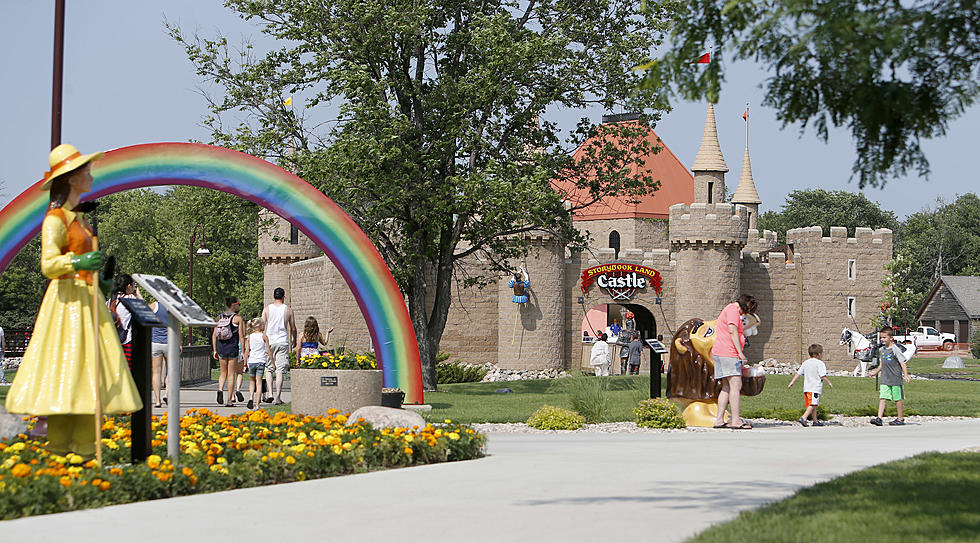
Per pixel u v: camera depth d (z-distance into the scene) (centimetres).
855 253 5900
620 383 3222
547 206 2905
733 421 1789
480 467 1132
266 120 3041
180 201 8162
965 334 10375
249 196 1983
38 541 679
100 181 1845
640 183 3244
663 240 7200
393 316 2092
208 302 8244
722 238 5444
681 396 1877
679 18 801
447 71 3105
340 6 2931
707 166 7181
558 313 5169
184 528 734
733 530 699
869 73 734
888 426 1953
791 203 12525
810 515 768
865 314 5903
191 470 927
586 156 3319
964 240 11750
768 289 5762
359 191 2891
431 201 2820
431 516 789
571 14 3111
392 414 1331
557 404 2280
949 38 730
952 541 666
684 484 991
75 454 962
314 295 4900
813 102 781
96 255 945
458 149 2972
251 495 902
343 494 909
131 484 874
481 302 5172
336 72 2858
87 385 945
